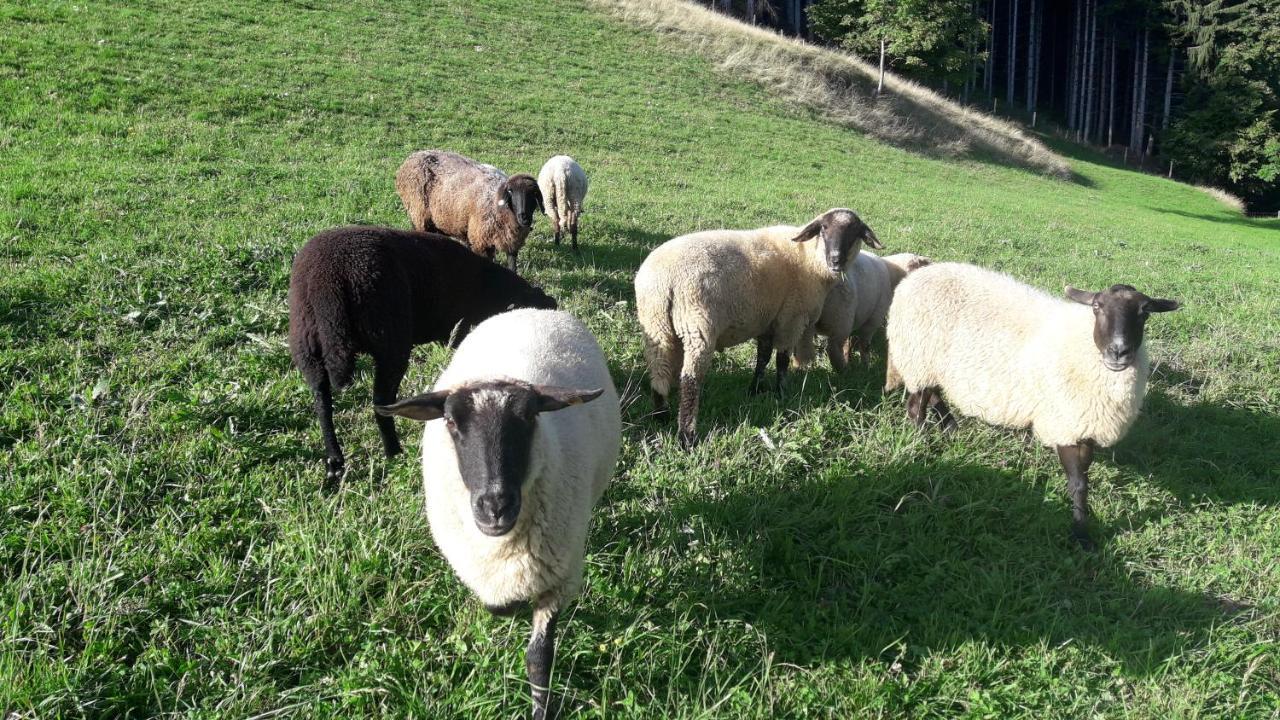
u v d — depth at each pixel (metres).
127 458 4.61
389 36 22.67
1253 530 5.35
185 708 3.24
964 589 4.45
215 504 4.41
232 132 13.82
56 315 6.25
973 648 3.97
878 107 32.44
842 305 7.27
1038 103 62.44
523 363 3.88
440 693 3.41
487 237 9.37
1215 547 5.12
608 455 4.21
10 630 3.34
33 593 3.59
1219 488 5.85
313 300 4.86
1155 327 9.57
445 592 3.96
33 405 5.06
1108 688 3.86
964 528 5.03
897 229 14.69
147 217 8.96
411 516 4.35
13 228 8.01
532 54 24.92
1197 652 4.09
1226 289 12.65
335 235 5.20
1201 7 48.81
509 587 3.39
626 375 6.75
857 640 4.04
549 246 11.12
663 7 33.66
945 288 6.07
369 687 3.35
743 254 6.21
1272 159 44.09
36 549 3.87
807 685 3.66
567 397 3.11
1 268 6.93
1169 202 35.47
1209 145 45.66
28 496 4.25
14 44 15.26
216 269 7.46
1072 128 56.91
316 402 5.00
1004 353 5.64
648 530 4.64
